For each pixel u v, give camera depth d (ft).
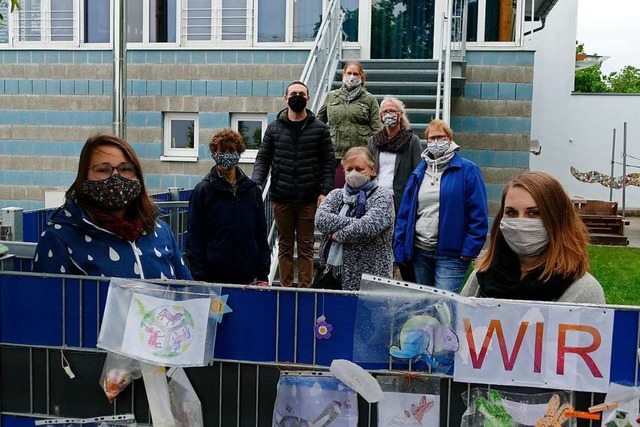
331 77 28.02
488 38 30.37
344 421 5.90
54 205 32.24
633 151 63.36
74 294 6.25
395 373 5.81
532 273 7.09
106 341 5.98
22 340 6.39
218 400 6.11
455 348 5.69
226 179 13.28
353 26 32.89
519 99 29.07
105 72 31.73
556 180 7.12
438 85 25.18
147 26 32.07
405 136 15.67
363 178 12.41
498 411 5.66
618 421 5.51
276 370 6.01
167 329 5.97
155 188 31.86
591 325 5.50
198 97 31.30
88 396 6.30
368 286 5.85
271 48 30.63
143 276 7.65
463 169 13.52
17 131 32.55
